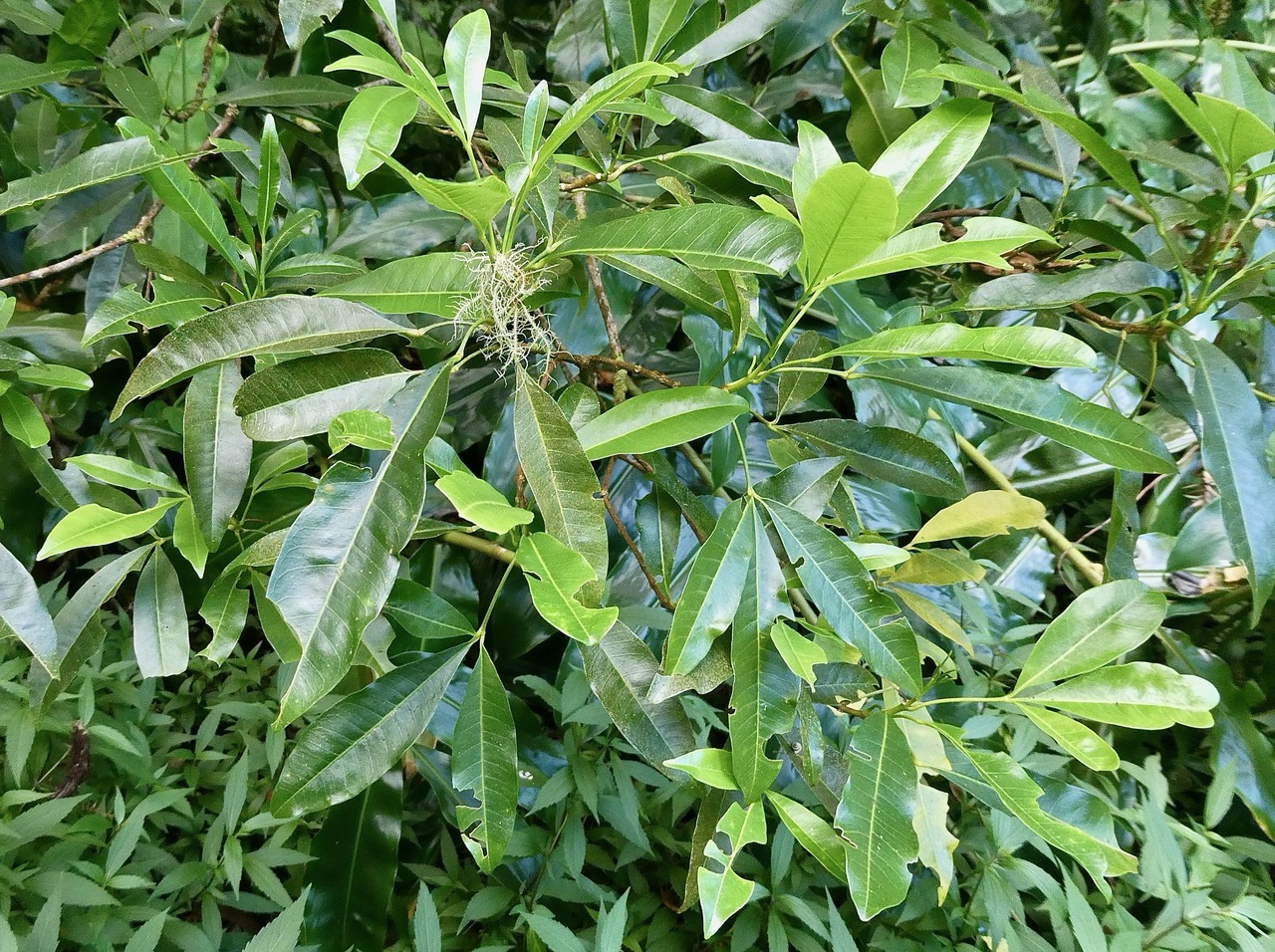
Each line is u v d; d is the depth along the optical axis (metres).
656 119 0.54
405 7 1.24
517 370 0.44
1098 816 0.45
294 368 0.43
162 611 0.57
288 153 1.09
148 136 0.53
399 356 1.02
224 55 1.05
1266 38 1.30
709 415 0.46
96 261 0.78
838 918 0.66
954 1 0.81
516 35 1.31
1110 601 0.44
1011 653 0.90
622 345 1.07
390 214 1.02
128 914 0.67
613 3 0.62
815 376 0.55
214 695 0.99
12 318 0.76
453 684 0.92
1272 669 1.05
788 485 0.48
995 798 0.48
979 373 0.48
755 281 0.56
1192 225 0.71
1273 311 0.58
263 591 0.60
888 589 0.60
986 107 0.46
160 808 0.72
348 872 0.75
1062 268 0.72
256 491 0.67
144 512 0.53
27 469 0.80
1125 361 0.65
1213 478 0.55
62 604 0.90
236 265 0.57
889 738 0.43
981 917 0.75
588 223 0.62
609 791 0.82
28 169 0.83
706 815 0.49
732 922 0.81
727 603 0.43
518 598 1.02
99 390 1.03
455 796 0.84
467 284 0.45
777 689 0.42
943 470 0.54
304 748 0.44
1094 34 1.17
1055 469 1.15
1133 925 0.68
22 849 0.71
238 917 0.88
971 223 0.43
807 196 0.38
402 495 0.40
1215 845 0.81
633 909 0.80
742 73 1.25
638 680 0.46
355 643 0.38
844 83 0.99
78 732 0.78
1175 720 0.41
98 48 0.72
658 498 0.60
